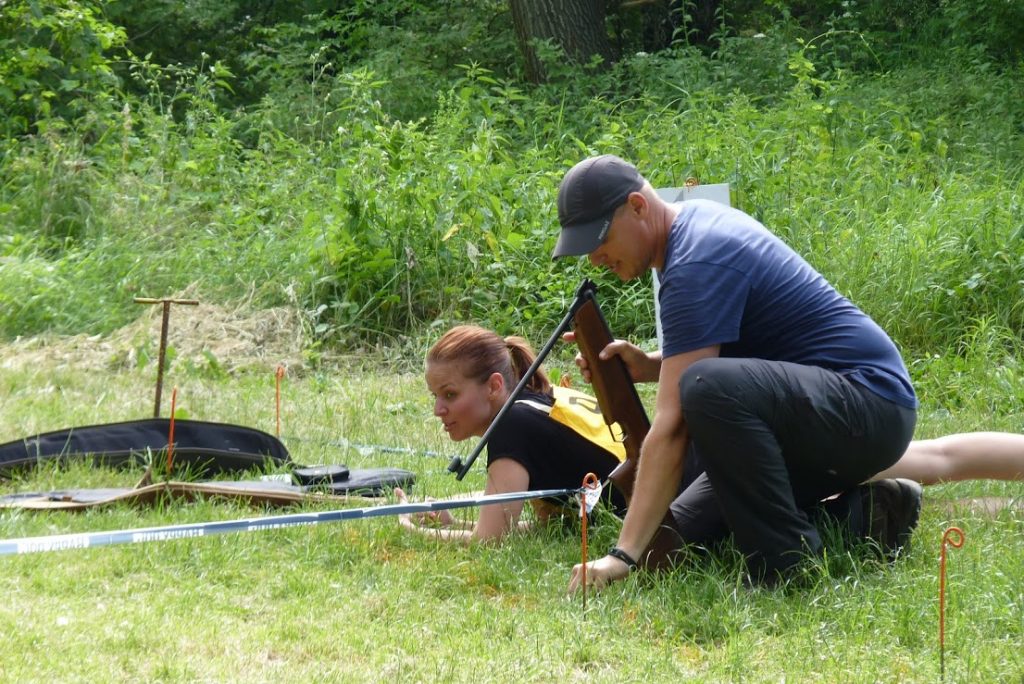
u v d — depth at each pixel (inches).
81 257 814.5
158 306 733.3
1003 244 706.8
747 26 1614.2
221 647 264.7
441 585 315.6
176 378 628.4
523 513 377.4
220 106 1498.5
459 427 365.4
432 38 1432.1
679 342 315.9
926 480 375.9
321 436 517.3
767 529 313.9
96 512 363.9
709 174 792.9
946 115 1056.8
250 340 704.4
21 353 674.8
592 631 282.7
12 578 301.1
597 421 369.7
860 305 690.8
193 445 434.9
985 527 362.6
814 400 313.7
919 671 259.3
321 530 348.8
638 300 716.0
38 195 900.0
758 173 794.2
